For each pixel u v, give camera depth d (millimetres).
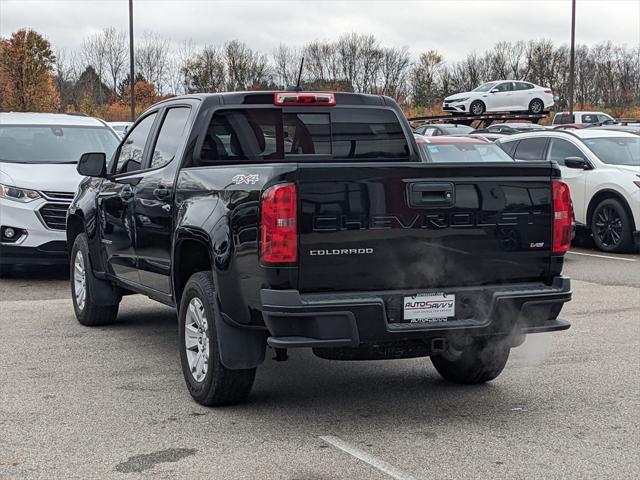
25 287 11188
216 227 5566
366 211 5164
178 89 52469
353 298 5121
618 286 11219
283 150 6684
